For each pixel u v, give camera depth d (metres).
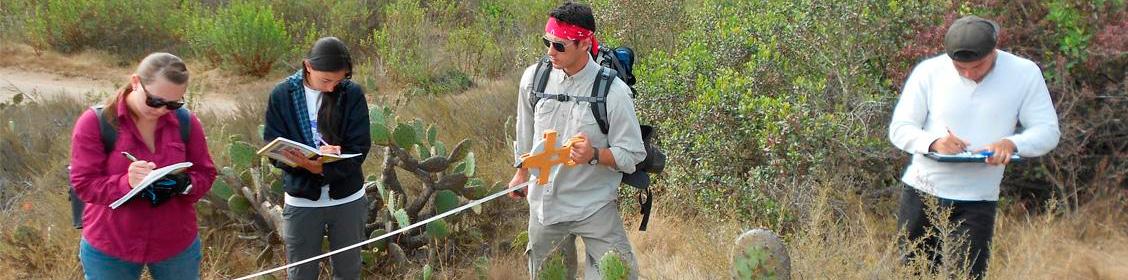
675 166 5.54
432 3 14.02
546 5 12.45
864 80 5.75
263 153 3.59
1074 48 5.51
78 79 12.95
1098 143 5.70
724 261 4.09
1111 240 5.23
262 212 4.94
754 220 5.14
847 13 5.77
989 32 3.60
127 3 14.38
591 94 3.55
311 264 4.06
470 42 11.71
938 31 5.70
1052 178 5.46
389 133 4.88
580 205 3.74
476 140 7.17
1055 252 5.03
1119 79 5.67
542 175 3.43
